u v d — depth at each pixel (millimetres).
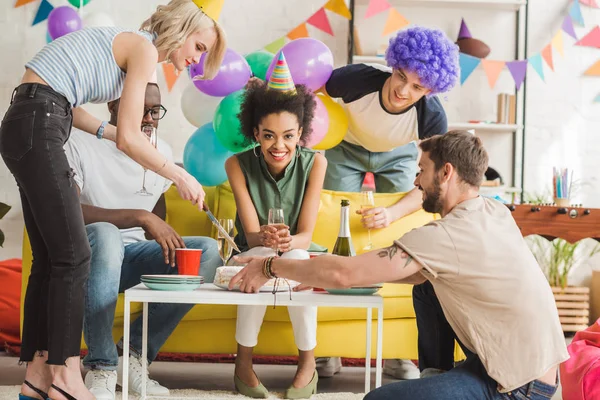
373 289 1996
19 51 4949
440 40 2865
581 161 5223
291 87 2539
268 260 1895
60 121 1955
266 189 2600
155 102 2723
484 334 1697
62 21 4191
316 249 2582
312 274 1782
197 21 2148
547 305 1708
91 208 2518
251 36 5055
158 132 5020
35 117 1910
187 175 2084
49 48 1992
